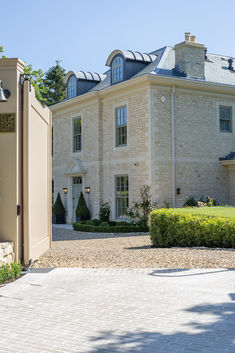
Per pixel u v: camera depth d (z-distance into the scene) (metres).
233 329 4.76
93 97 21.56
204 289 6.61
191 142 19.28
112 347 4.31
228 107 20.72
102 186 21.31
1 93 7.66
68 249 11.66
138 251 10.68
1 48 18.52
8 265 7.62
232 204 20.09
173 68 19.89
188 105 19.28
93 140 21.80
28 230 8.46
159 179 18.25
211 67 21.62
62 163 24.83
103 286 6.93
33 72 19.67
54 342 4.48
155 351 4.19
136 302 5.95
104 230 18.14
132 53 20.41
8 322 5.16
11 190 8.15
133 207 18.92
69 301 6.05
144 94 18.50
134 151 19.08
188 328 4.82
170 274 7.76
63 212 24.50
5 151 8.15
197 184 19.33
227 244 10.73
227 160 19.64
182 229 11.41
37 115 9.92
